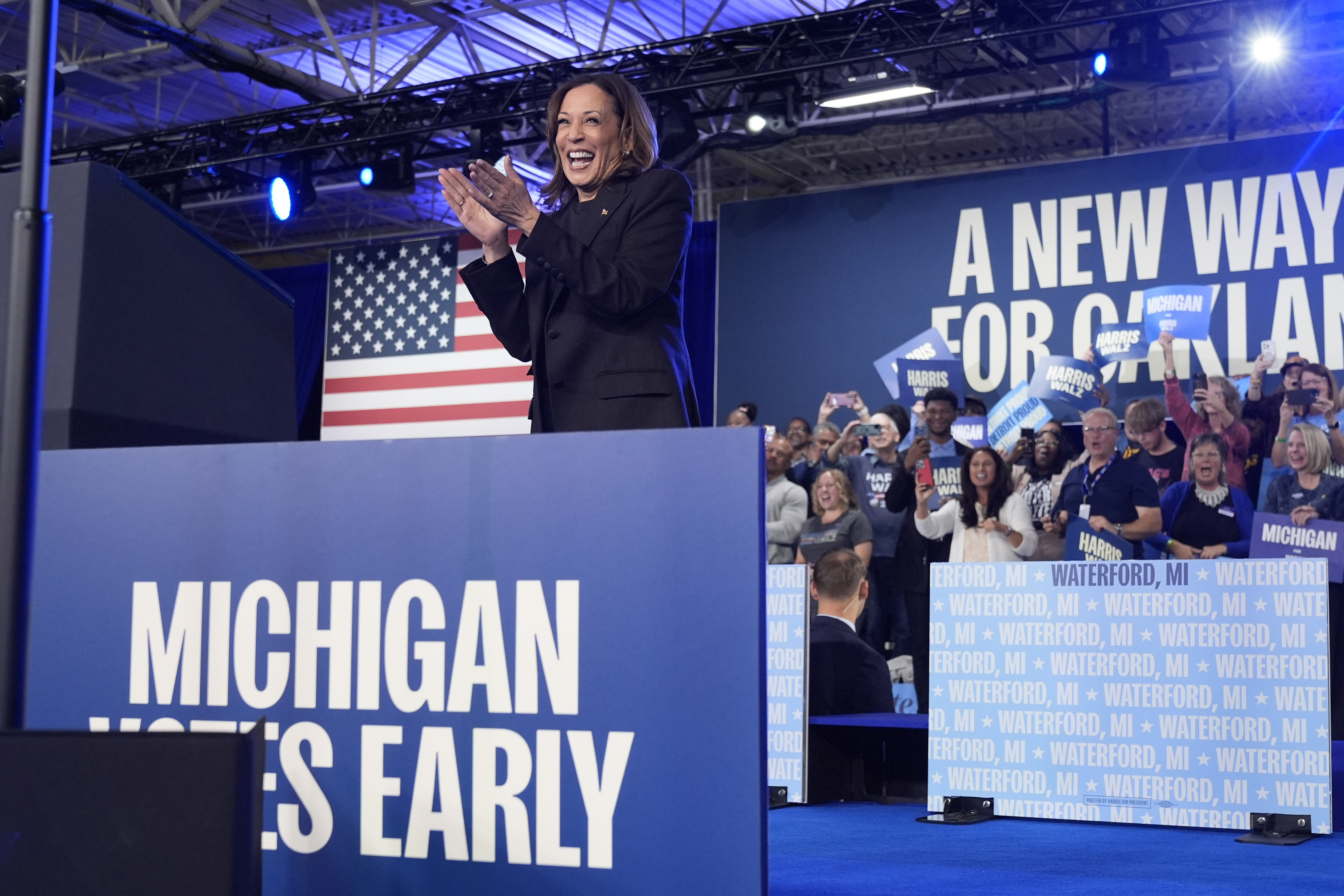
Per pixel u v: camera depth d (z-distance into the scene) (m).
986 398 8.41
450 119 9.91
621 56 9.13
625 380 2.05
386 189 10.38
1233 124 8.63
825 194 9.00
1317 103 12.09
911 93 8.57
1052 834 3.41
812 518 8.78
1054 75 11.49
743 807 1.36
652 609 1.42
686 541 1.41
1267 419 7.68
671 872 1.38
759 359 9.09
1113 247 8.19
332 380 10.16
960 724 3.84
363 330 10.12
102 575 1.62
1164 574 3.63
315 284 10.85
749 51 8.87
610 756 1.42
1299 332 7.68
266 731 1.51
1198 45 10.82
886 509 8.57
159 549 1.60
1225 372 7.82
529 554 1.47
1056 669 3.74
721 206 9.30
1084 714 3.68
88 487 1.63
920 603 8.41
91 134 12.63
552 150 2.23
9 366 1.53
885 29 8.50
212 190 11.31
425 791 1.47
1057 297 8.30
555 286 2.11
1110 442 8.05
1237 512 7.69
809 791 4.30
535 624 1.46
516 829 1.44
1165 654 3.60
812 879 2.61
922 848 3.12
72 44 10.79
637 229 2.06
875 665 5.45
